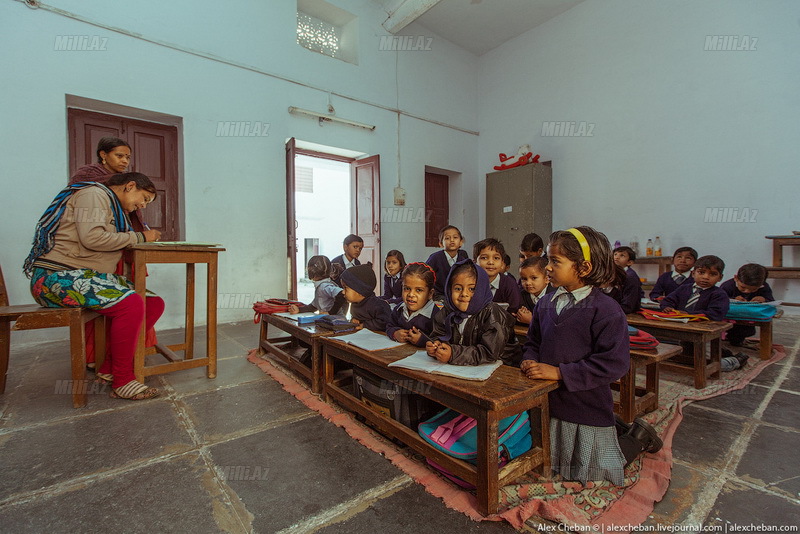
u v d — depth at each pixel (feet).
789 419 6.05
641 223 18.74
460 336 5.01
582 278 4.18
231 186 15.19
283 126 16.67
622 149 19.35
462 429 4.41
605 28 19.83
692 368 7.98
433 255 10.32
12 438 5.31
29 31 11.25
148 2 13.21
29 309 6.34
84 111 13.00
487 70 25.40
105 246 6.55
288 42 16.81
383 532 3.51
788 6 14.58
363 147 19.74
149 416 6.07
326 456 4.88
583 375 3.95
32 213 11.30
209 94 14.58
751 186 15.55
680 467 4.65
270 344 9.24
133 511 3.81
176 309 13.87
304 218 44.06
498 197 23.03
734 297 11.75
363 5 19.63
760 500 3.97
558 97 21.86
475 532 3.51
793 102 14.55
